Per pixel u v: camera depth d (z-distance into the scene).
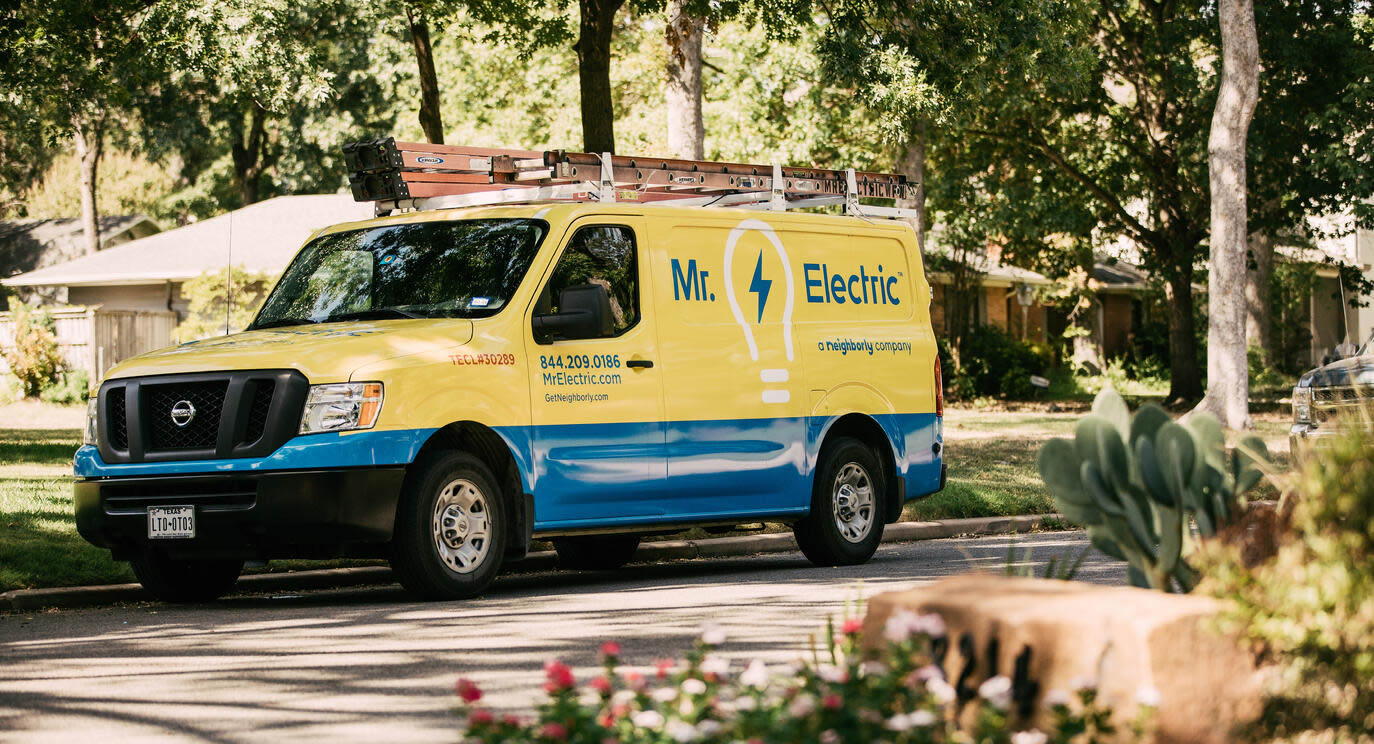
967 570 10.91
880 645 4.54
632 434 10.23
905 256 12.49
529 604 9.16
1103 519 5.12
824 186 12.27
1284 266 49.66
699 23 21.42
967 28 18.45
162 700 6.25
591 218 10.31
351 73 46.53
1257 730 4.19
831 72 18.80
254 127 53.38
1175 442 5.02
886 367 12.04
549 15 25.61
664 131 38.66
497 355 9.59
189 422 9.11
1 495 13.18
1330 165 30.77
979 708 4.26
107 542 9.44
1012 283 45.12
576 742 3.92
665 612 8.66
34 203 64.12
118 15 19.03
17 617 9.11
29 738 5.58
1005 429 27.77
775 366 11.16
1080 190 35.72
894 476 12.09
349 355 9.09
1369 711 4.23
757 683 4.34
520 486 9.68
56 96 20.64
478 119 45.16
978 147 33.97
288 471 8.85
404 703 6.11
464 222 10.44
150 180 63.16
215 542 9.02
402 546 9.15
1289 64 30.53
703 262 10.88
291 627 8.34
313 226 37.88
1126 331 51.97
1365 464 4.37
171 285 38.09
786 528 14.05
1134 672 4.04
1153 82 33.22
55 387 34.50
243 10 18.56
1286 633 4.16
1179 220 34.78
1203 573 4.82
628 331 10.33
